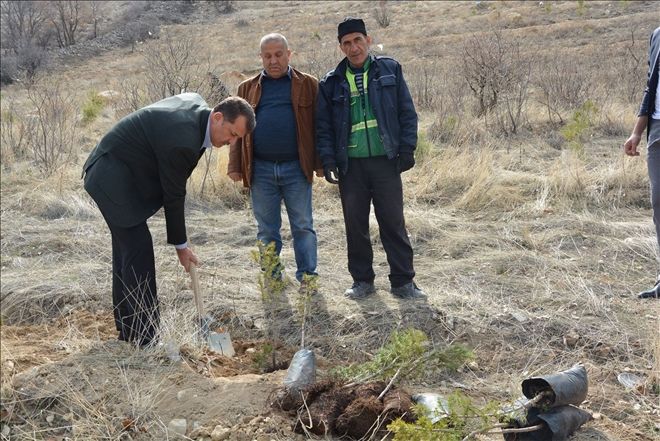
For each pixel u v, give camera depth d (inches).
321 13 1263.5
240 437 123.7
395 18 1119.0
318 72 490.3
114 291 160.7
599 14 887.7
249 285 199.8
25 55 1105.4
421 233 239.8
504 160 327.6
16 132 415.2
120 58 1157.7
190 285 198.4
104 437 124.5
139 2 1499.8
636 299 184.2
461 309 178.9
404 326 171.2
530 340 165.6
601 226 237.8
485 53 445.7
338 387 130.7
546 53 670.5
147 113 145.6
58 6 1405.0
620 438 128.3
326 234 244.5
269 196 191.2
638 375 150.1
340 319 176.4
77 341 157.3
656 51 181.0
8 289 196.5
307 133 186.2
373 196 183.2
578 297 183.0
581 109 390.9
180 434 126.0
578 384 127.6
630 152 188.7
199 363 150.3
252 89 187.9
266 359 155.8
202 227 254.1
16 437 126.5
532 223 246.2
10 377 138.9
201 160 323.0
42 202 284.4
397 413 123.0
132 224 149.9
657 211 184.4
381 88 175.3
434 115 453.7
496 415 116.4
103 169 147.8
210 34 1190.3
